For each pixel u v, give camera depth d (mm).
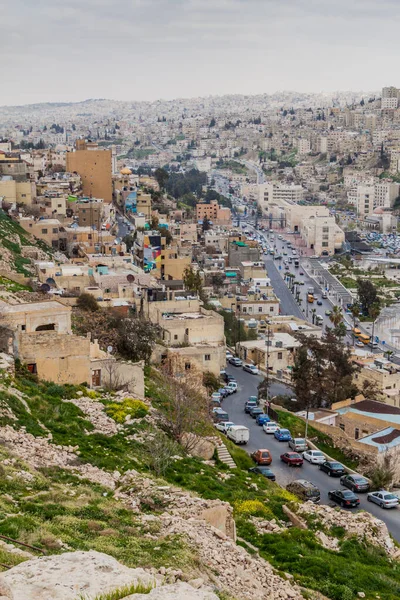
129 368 63562
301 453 75750
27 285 106688
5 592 19500
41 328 63406
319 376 100312
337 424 91500
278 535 43375
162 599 19844
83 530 33188
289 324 147375
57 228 153875
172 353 90000
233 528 40750
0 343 58688
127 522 35625
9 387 51812
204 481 49906
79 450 47406
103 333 83812
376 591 39156
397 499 64875
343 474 71062
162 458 50156
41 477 39531
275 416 89062
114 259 132250
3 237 132500
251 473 61250
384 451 79250
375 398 108188
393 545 47531
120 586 21469
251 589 32688
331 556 42375
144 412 57906
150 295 107875
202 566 32312
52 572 22312
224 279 188625
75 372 59625
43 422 50094
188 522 36938
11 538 29062
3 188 172375
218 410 84375
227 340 130625
